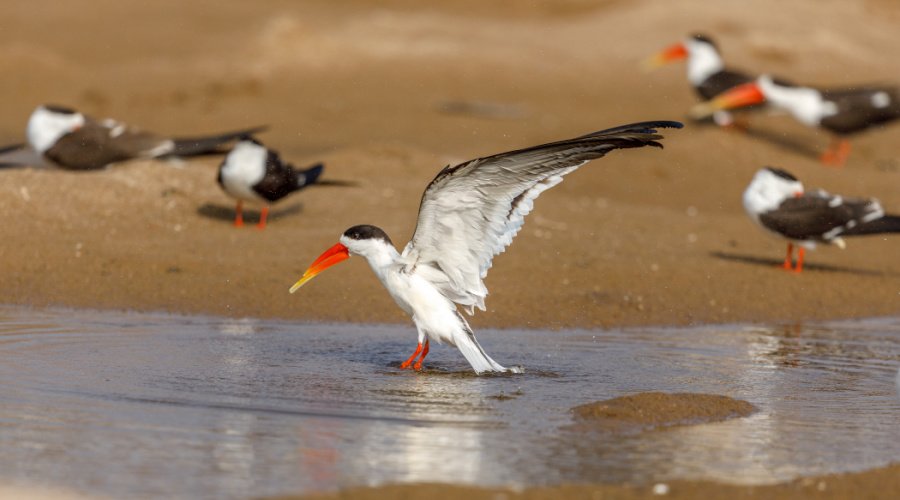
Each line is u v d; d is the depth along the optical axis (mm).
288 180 16641
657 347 11969
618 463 7684
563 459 7727
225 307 13211
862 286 15766
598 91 31656
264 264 15008
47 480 7020
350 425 8398
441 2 47469
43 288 13539
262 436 8039
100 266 14453
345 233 10664
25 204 16281
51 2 45781
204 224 16891
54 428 8102
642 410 8953
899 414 9195
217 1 47062
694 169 23891
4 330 11602
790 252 16453
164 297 13469
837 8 41000
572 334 12617
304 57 34188
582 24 40250
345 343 11742
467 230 9672
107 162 18781
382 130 26234
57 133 18750
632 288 14875
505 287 14469
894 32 39750
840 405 9477
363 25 38281
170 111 28047
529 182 9172
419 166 21469
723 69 27625
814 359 11492
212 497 6801
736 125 27438
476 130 26516
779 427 8711
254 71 33031
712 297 14727
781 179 16203
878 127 24609
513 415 8812
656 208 20781
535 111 29047
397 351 11445
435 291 10211
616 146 8695
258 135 25234
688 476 7445
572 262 15875
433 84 32031
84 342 11156
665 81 33000
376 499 6848
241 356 10805
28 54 33469
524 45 36812
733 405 9281
